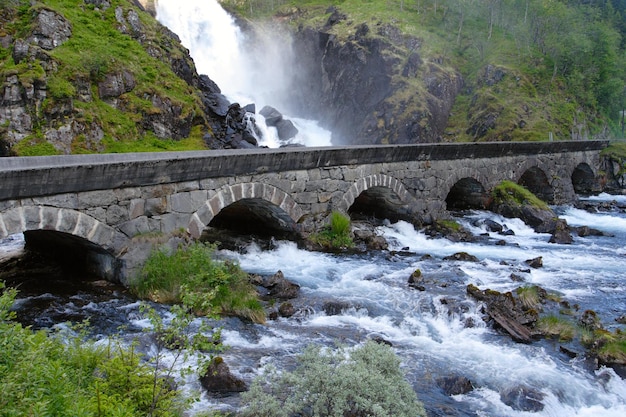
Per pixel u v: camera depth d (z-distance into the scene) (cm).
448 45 5284
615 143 4338
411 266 1717
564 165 3503
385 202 2347
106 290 1295
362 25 5025
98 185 1222
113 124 2586
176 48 3344
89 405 580
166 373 848
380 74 4750
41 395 527
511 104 4606
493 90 4803
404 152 2219
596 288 1584
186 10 4966
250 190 1617
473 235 2300
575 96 5019
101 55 2656
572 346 1162
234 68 5275
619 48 6272
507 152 2877
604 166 4103
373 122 4556
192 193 1444
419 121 4394
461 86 5031
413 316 1293
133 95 2738
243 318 1204
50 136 2361
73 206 1188
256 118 3778
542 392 948
